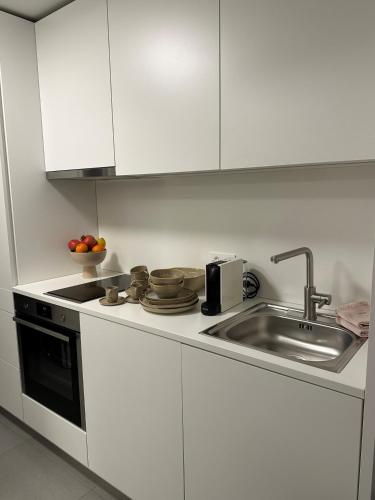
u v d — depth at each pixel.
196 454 1.42
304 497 1.16
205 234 2.02
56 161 2.16
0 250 2.19
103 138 1.88
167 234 2.19
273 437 1.20
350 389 1.02
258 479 1.26
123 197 2.38
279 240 1.76
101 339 1.70
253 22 1.34
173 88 1.59
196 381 1.37
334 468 1.09
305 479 1.15
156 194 2.20
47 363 2.05
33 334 2.08
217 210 1.95
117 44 1.74
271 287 1.81
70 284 2.20
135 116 1.73
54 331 1.91
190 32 1.50
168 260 2.21
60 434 2.02
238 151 1.45
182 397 1.42
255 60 1.36
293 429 1.15
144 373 1.54
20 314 2.14
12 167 2.10
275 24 1.30
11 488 1.91
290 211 1.70
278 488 1.21
